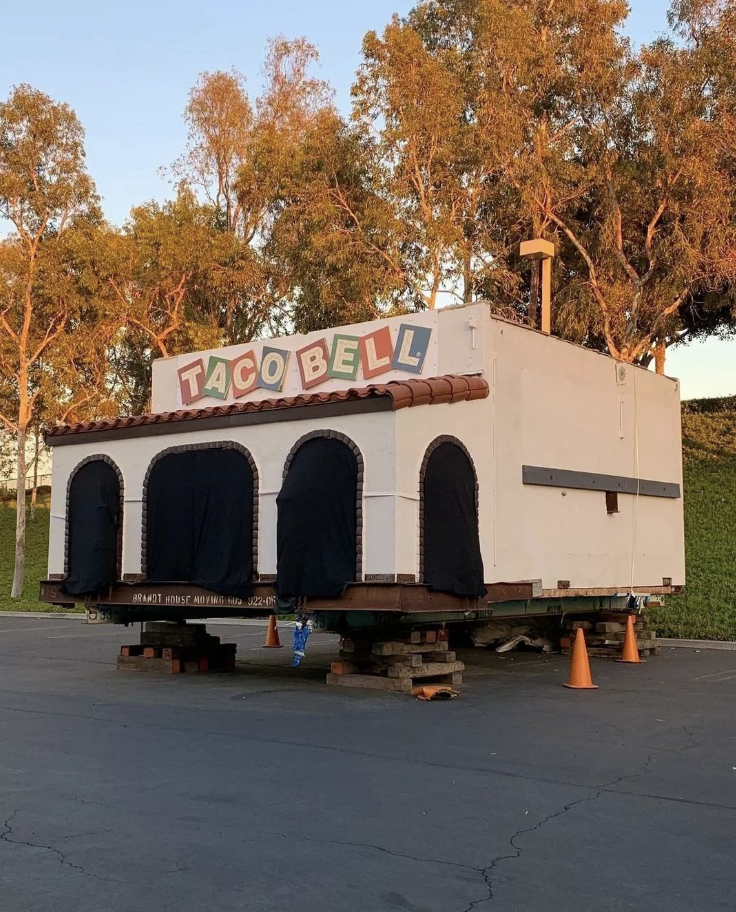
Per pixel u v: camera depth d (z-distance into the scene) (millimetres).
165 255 30812
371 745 7523
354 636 11203
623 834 5184
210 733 8047
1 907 4094
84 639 18516
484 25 24797
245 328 35469
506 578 11172
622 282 25172
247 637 18156
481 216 27078
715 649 15406
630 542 13992
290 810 5605
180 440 11781
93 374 31078
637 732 8109
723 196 23484
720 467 27234
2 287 27344
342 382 12133
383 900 4191
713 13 23906
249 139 35219
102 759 7012
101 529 12172
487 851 4867
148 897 4215
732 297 25375
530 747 7461
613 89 24578
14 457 43062
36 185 27844
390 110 25125
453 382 10445
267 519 10859
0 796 5938
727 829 5285
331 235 25625
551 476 12148
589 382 13188
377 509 9789
